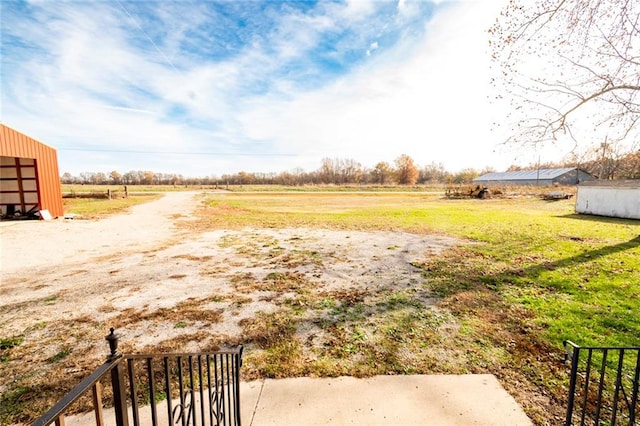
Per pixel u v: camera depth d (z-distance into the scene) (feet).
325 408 8.39
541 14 20.53
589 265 23.02
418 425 7.73
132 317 14.66
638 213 50.72
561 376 9.85
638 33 18.66
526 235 35.99
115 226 44.29
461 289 18.28
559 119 23.80
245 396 8.95
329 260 25.29
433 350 11.58
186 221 50.29
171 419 4.97
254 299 16.94
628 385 9.20
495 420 7.88
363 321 14.16
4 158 51.26
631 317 14.23
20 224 43.55
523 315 14.66
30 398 9.04
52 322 14.10
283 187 200.34
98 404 3.61
